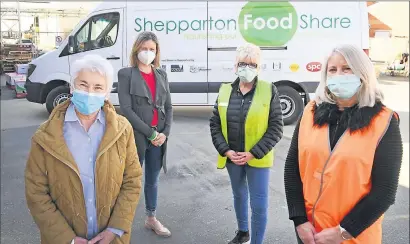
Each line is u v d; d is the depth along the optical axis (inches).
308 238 75.4
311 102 81.6
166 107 135.9
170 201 172.9
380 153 68.7
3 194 181.2
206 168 216.5
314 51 310.7
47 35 887.7
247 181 120.5
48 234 75.5
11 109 392.2
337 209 72.9
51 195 77.1
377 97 72.6
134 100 125.6
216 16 314.2
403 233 143.5
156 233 142.3
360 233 70.4
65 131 77.2
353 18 307.6
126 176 83.4
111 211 81.0
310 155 75.5
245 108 115.5
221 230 146.3
